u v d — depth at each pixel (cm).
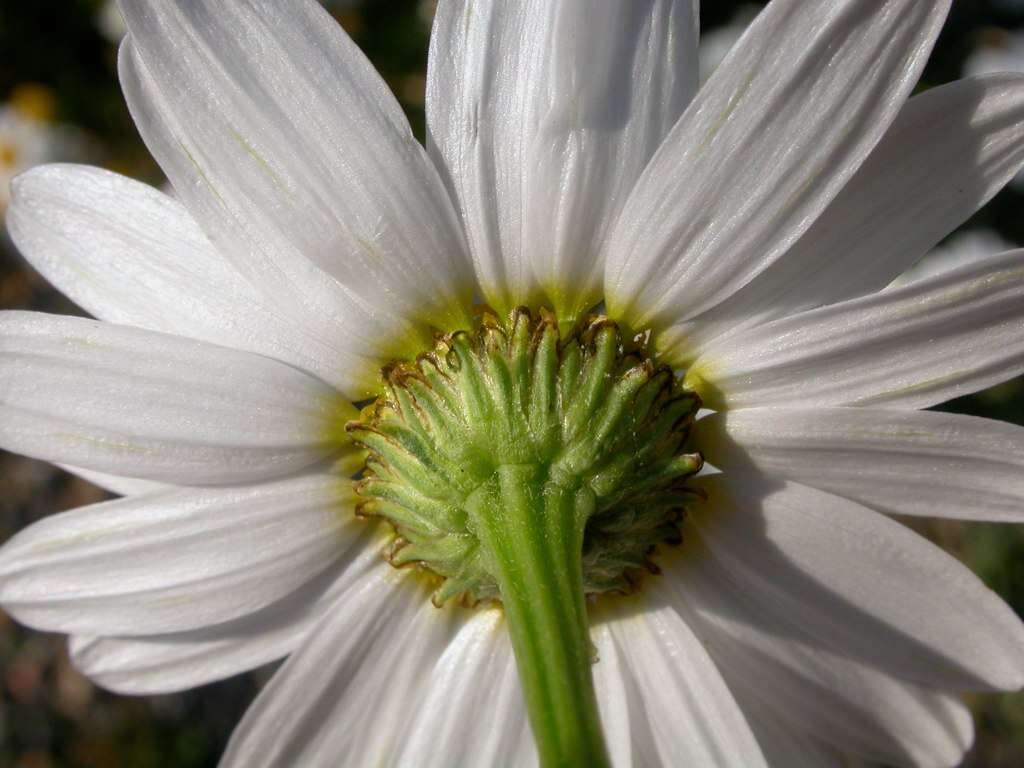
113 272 7
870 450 6
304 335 7
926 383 6
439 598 7
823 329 6
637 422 6
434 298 7
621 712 7
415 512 7
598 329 7
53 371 6
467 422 6
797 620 7
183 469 7
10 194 7
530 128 6
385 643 7
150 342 6
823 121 6
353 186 6
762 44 6
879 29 6
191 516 7
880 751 7
